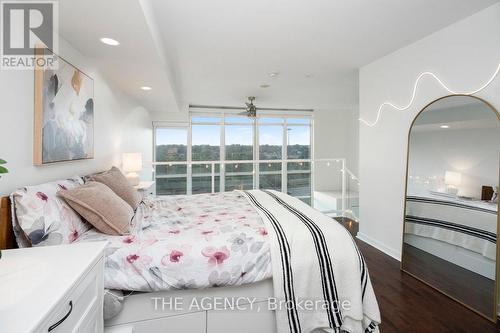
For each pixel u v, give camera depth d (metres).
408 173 2.72
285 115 7.25
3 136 1.30
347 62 3.26
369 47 2.79
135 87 3.46
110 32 1.86
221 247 1.52
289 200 2.63
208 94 5.23
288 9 2.04
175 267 1.42
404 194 2.80
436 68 2.41
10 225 1.26
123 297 1.38
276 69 3.56
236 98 5.66
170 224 1.87
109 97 3.00
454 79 2.25
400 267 2.75
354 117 7.47
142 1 1.58
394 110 2.92
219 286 1.48
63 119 1.86
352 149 7.54
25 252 1.11
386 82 3.03
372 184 3.30
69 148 1.95
